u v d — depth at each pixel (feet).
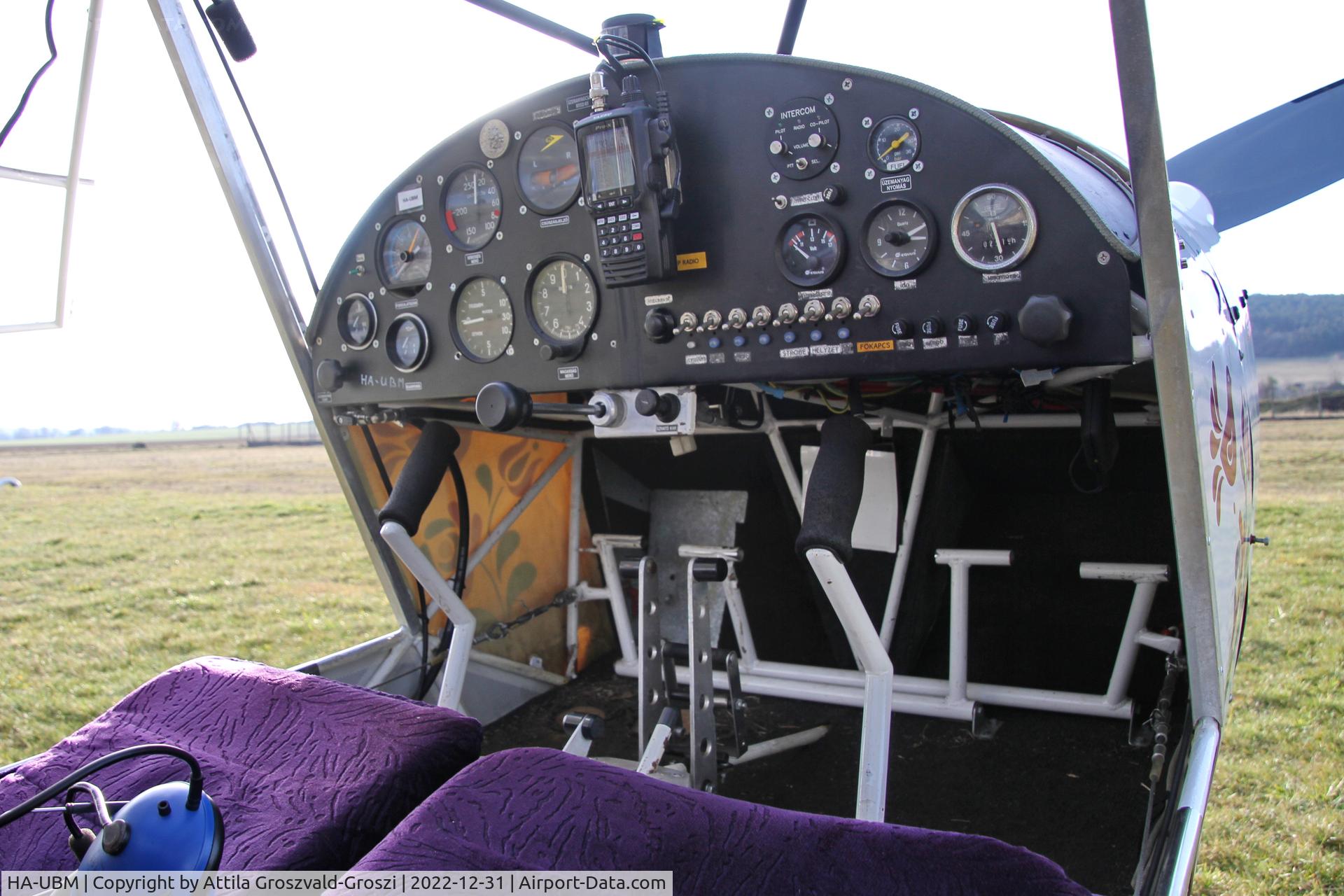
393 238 7.29
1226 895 9.12
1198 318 5.87
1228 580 6.29
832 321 5.81
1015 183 5.18
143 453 92.43
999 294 5.33
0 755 13.91
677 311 6.24
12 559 31.96
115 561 31.32
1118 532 9.46
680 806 3.67
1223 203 11.18
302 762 4.49
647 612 7.38
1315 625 18.19
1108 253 5.00
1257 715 13.73
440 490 8.71
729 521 10.61
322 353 7.67
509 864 3.41
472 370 7.07
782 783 8.11
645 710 7.31
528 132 6.57
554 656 10.27
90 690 16.96
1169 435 4.85
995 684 9.63
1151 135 4.25
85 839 3.59
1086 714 8.89
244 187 7.18
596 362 6.58
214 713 5.03
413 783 4.34
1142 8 4.05
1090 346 5.11
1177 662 7.89
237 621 22.38
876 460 8.69
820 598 9.86
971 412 7.07
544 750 4.10
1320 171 10.81
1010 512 9.88
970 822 7.37
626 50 5.99
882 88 5.49
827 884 3.28
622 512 10.75
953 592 8.85
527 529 9.82
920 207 5.43
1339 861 9.69
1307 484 35.63
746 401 9.30
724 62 5.87
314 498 50.57
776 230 5.89
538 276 6.74
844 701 9.44
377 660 8.29
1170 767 5.95
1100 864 6.76
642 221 5.87
